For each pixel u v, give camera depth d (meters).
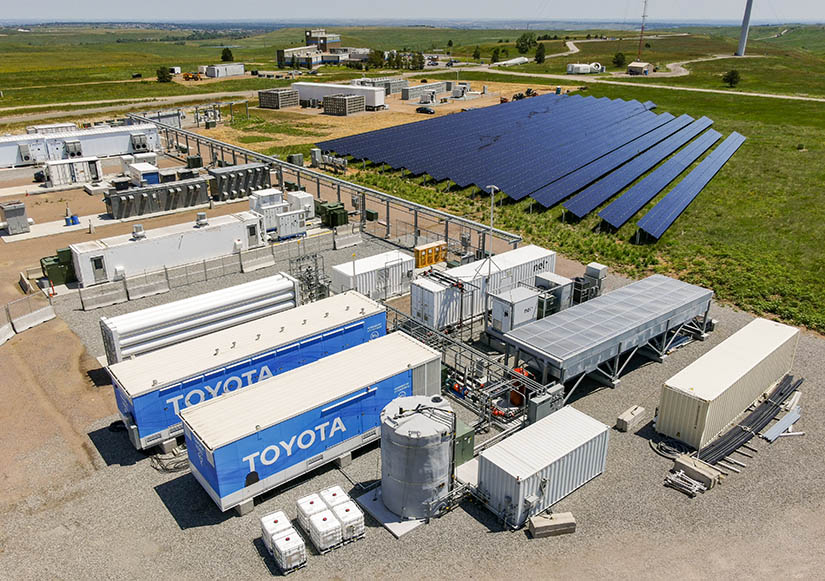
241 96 154.00
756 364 28.69
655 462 25.88
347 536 21.41
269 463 22.94
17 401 30.00
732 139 97.56
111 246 42.78
